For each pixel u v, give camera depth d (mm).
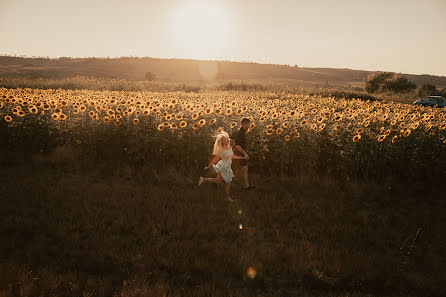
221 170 5891
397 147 7262
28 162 7645
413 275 3826
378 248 4516
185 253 4070
